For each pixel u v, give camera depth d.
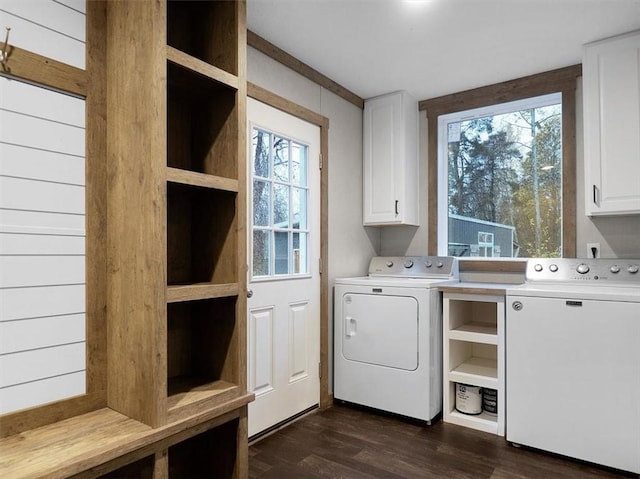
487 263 3.08
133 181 1.36
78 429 1.26
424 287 2.61
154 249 1.29
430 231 3.35
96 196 1.43
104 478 1.37
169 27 1.69
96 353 1.42
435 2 2.04
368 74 2.91
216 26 1.67
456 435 2.45
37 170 1.30
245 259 1.63
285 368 2.57
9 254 1.24
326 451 2.23
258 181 2.41
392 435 2.44
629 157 2.35
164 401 1.30
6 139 1.24
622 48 2.36
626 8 2.09
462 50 2.55
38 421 1.27
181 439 1.35
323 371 2.89
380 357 2.77
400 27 2.28
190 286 1.42
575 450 2.11
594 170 2.45
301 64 2.70
